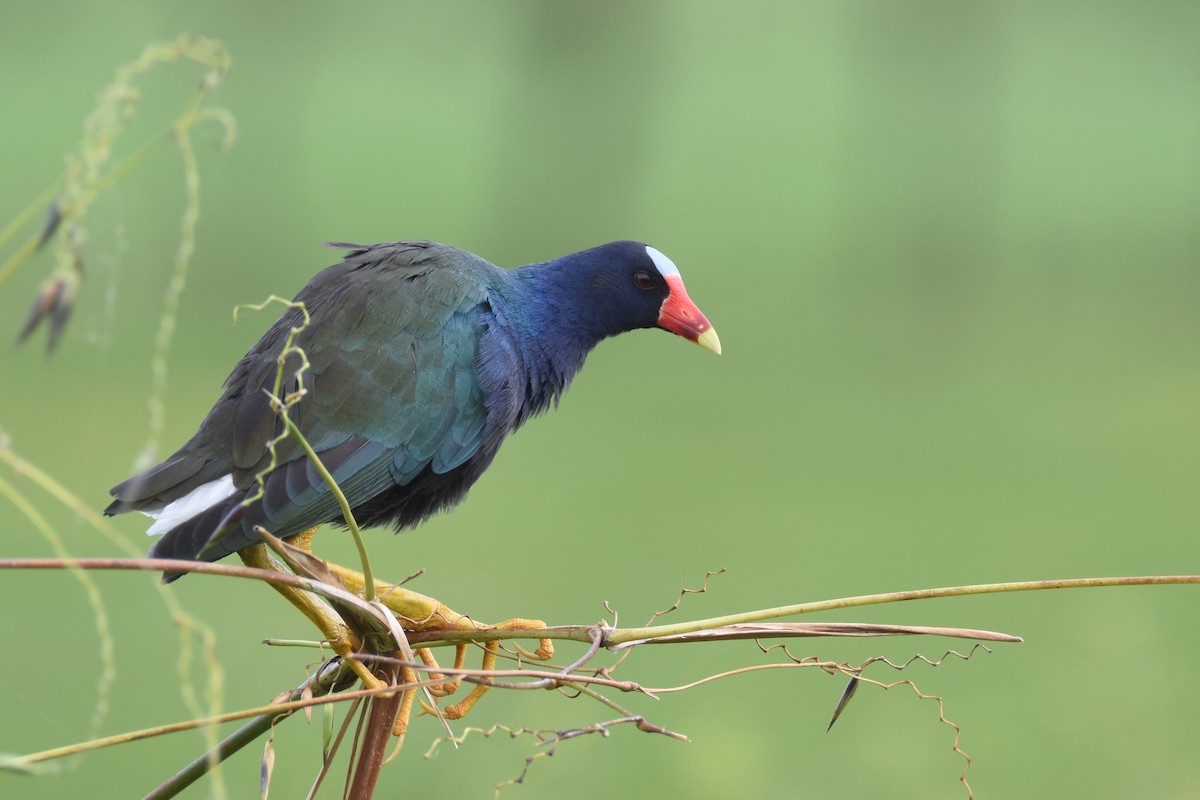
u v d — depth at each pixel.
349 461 5.14
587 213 33.12
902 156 38.09
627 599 11.75
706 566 12.77
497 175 34.44
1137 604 10.80
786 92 57.47
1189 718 8.77
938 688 10.09
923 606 11.98
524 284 6.22
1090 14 42.88
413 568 12.45
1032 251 33.62
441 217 33.44
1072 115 54.00
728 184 41.72
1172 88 55.94
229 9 34.41
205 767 3.30
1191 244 34.19
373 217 32.91
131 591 11.27
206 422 5.06
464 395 5.55
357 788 3.53
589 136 33.09
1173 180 42.22
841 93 55.53
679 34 40.66
